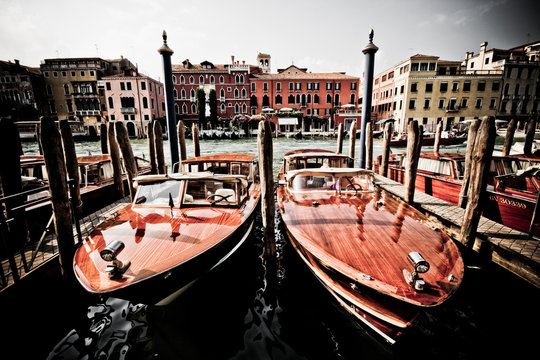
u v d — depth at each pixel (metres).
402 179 9.55
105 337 3.64
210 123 41.69
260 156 4.83
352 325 3.88
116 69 47.91
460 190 7.01
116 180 7.67
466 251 4.67
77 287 4.37
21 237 4.61
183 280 3.53
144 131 43.12
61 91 43.62
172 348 3.47
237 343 3.55
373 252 3.53
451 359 3.35
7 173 4.22
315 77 44.25
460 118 37.44
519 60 36.47
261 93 44.47
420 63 36.25
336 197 5.36
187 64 44.84
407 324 3.00
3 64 41.97
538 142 14.48
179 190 4.86
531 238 4.61
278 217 7.91
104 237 3.89
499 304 4.29
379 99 46.34
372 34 8.46
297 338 3.64
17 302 3.70
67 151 5.64
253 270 5.30
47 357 3.35
